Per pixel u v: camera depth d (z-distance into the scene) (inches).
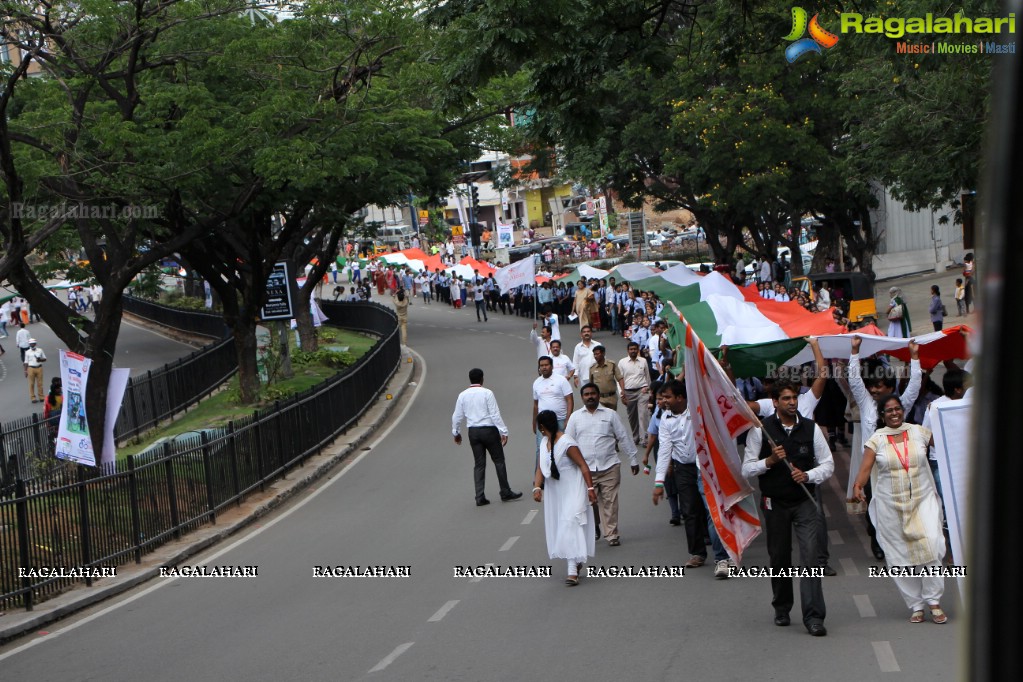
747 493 418.6
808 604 356.5
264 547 606.5
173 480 634.2
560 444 456.1
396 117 954.7
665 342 883.4
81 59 754.2
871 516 372.2
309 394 875.4
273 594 492.4
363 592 477.4
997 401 60.1
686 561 479.2
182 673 380.8
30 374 1334.9
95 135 727.7
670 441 469.7
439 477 755.4
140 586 546.3
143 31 746.8
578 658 354.0
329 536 612.4
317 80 887.7
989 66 631.2
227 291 1079.6
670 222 3622.0
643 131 1534.2
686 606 408.2
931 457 434.6
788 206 1599.4
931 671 309.0
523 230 3885.3
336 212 1079.6
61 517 530.6
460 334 1839.3
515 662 355.9
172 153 749.3
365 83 928.9
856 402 483.8
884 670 313.6
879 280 1872.5
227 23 826.2
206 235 948.6
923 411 507.2
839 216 1544.0
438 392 1206.9
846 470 624.1
